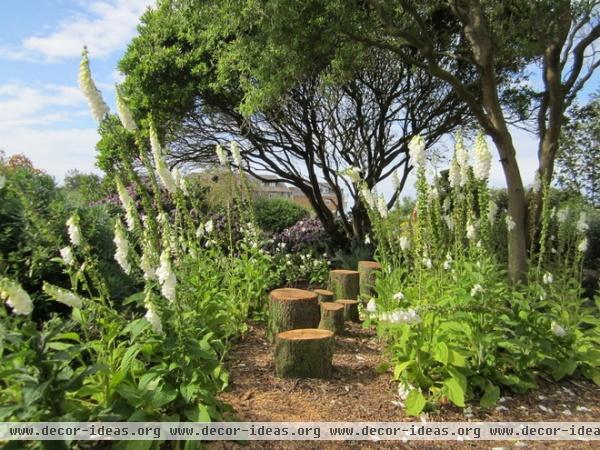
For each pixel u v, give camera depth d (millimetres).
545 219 4504
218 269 5133
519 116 9664
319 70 8125
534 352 3723
